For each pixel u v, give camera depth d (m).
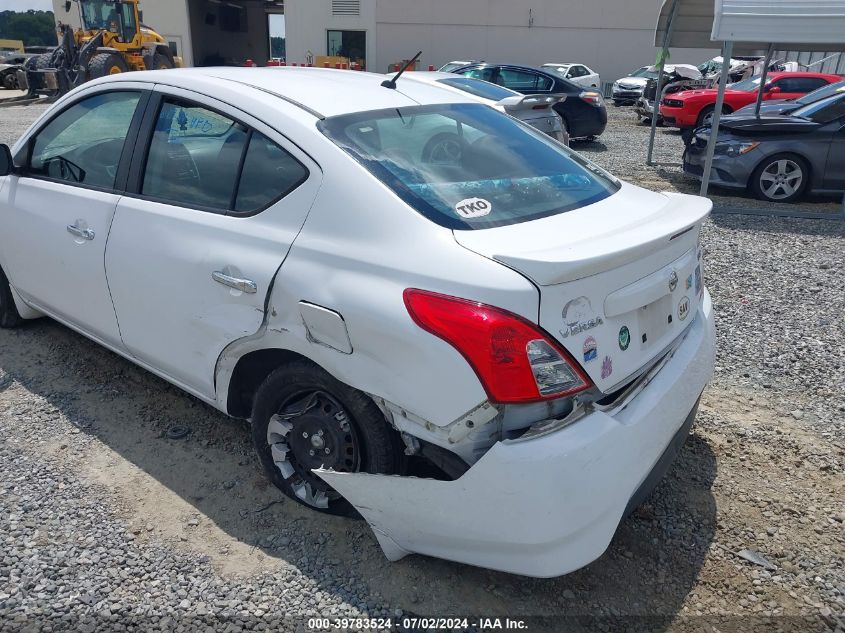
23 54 33.16
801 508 2.90
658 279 2.37
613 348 2.18
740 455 3.26
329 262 2.35
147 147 3.11
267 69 3.39
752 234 7.20
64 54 19.16
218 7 40.69
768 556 2.63
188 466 3.10
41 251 3.62
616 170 10.97
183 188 2.94
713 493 2.99
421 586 2.45
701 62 31.38
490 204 2.45
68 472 3.02
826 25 6.98
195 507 2.83
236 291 2.61
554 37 31.50
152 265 2.94
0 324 4.44
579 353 2.06
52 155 3.66
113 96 3.35
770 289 5.49
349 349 2.29
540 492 2.00
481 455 2.12
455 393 2.06
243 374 2.86
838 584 2.50
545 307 2.00
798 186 8.63
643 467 2.21
